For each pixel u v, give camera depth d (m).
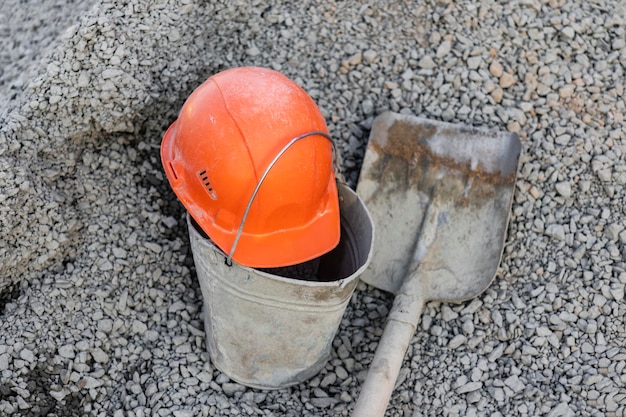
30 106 2.40
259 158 2.21
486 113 2.55
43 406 2.35
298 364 2.36
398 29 2.59
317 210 2.31
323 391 2.40
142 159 2.50
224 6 2.50
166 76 2.46
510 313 2.44
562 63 2.58
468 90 2.56
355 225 2.37
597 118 2.55
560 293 2.45
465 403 2.38
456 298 2.45
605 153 2.52
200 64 2.50
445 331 2.45
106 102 2.42
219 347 2.36
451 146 2.51
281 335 2.30
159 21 2.43
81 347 2.39
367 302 2.49
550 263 2.47
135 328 2.42
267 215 2.25
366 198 2.52
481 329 2.44
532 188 2.51
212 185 2.23
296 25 2.57
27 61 2.54
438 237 2.49
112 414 2.35
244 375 2.37
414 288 2.43
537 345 2.42
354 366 2.43
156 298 2.45
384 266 2.49
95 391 2.37
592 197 2.51
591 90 2.56
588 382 2.38
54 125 2.42
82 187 2.46
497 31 2.59
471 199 2.49
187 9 2.45
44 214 2.41
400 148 2.52
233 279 2.25
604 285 2.45
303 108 2.24
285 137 2.21
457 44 2.58
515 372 2.40
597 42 2.60
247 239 2.26
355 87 2.56
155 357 2.40
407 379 2.41
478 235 2.48
